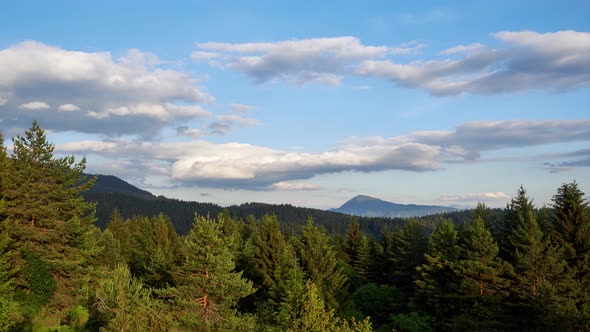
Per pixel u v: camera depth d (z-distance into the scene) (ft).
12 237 103.71
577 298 134.00
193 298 113.91
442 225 205.77
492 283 150.82
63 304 108.58
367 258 257.96
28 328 91.91
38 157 111.14
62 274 112.47
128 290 80.94
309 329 51.03
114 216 305.12
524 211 171.12
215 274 114.52
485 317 144.77
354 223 285.02
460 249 162.20
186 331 108.27
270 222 166.50
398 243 246.27
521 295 140.46
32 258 103.60
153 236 261.24
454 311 162.09
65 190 114.62
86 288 106.63
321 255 150.82
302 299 52.75
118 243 199.52
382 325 179.01
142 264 207.92
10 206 105.09
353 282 231.09
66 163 115.85
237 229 250.98
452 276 165.58
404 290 214.69
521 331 141.79
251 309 159.94
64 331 92.27
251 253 178.50
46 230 109.50
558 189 149.89
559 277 136.98
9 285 96.22
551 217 157.99
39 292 102.94
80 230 115.24
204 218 119.44
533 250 139.33
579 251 141.90
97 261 168.35
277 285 142.41
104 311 80.48
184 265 117.39
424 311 174.60
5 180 102.37
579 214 143.02
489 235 154.30
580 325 128.06
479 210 193.98
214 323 110.83
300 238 179.32
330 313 53.21
